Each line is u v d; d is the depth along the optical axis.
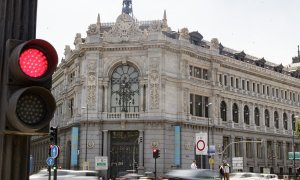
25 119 3.45
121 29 65.19
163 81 62.94
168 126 62.62
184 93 65.44
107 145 62.75
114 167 62.75
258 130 81.81
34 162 97.62
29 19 4.07
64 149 71.25
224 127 72.50
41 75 3.50
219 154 67.56
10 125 3.49
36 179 30.62
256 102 82.31
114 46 64.62
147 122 61.78
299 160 92.31
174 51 65.81
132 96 64.25
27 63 3.44
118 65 65.19
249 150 79.56
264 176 53.38
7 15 3.95
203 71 70.94
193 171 26.52
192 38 71.62
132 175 40.03
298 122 71.94
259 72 83.31
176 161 62.22
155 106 62.16
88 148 62.31
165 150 61.41
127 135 63.34
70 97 73.62
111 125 62.97
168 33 69.00
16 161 3.81
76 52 68.19
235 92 77.06
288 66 108.56
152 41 63.34
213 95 70.81
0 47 3.88
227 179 39.06
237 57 81.75
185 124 64.44
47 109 3.53
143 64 64.06
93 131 62.81
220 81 74.50
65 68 76.75
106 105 63.75
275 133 86.12
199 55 69.12
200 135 25.36
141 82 63.41
